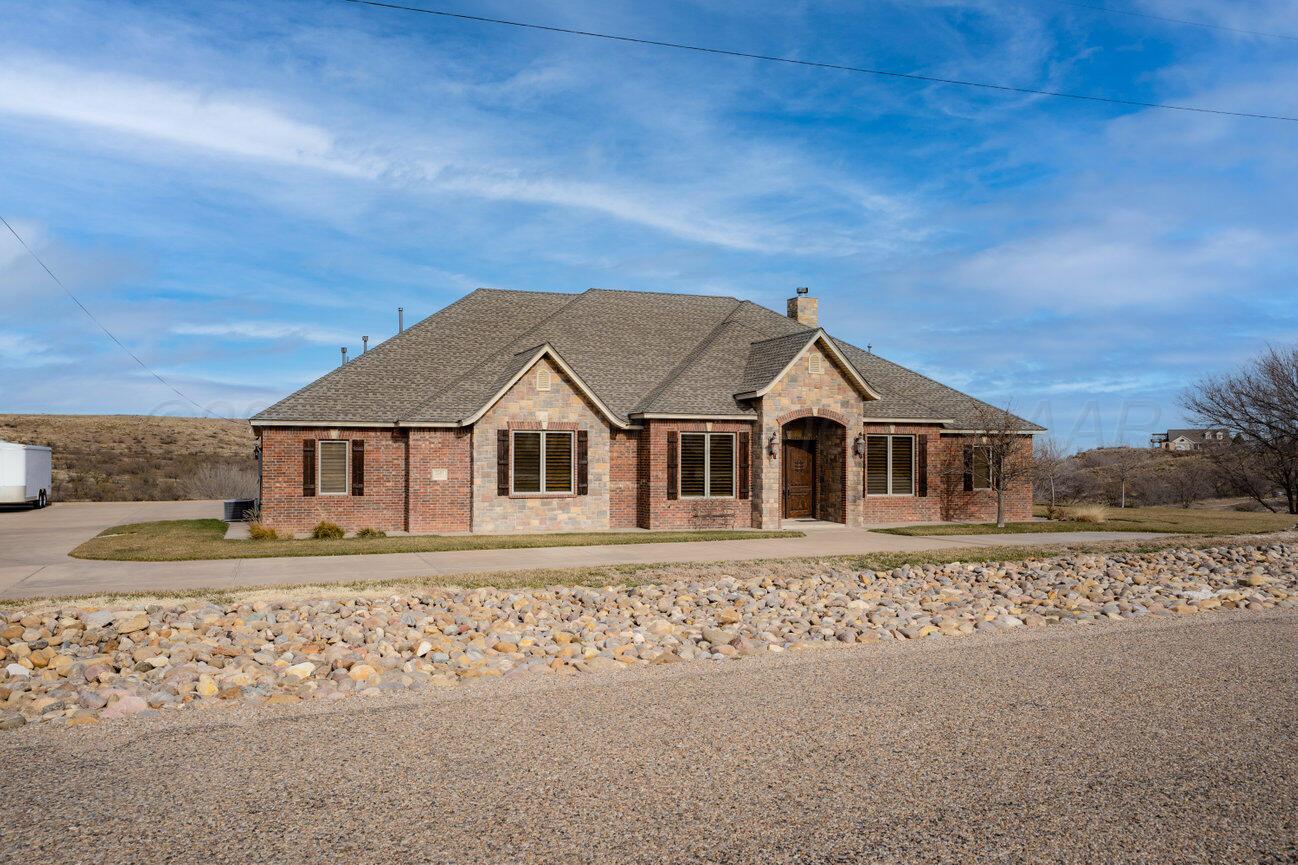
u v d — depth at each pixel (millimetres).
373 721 7484
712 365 28578
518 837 5164
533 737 7020
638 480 26656
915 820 5414
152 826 5309
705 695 8297
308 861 4844
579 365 28688
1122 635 11180
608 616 12609
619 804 5652
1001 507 27625
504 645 10336
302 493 24531
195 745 6848
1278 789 5910
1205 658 9789
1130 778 6102
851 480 27141
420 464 24750
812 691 8422
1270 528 25906
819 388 26844
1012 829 5281
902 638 11094
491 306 31766
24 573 16000
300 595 13375
